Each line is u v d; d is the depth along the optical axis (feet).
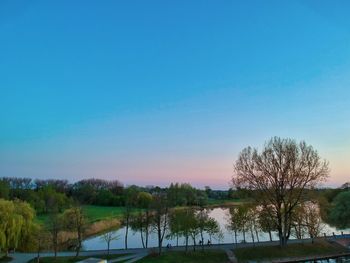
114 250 277.44
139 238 397.39
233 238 385.09
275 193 283.38
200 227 285.84
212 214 572.10
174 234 287.48
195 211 315.78
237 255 262.67
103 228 460.14
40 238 269.85
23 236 274.16
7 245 255.09
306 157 284.61
